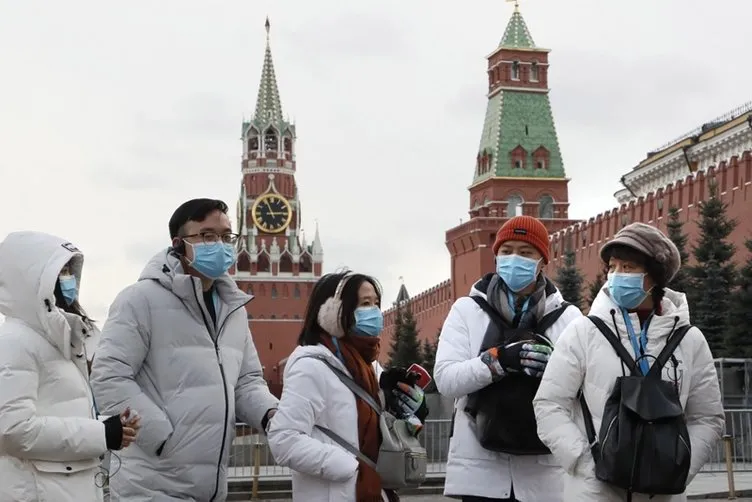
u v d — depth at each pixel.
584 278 44.41
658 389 4.71
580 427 5.05
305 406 5.16
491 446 5.56
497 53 66.94
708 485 16.00
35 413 4.67
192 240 5.62
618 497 4.84
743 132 42.38
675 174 50.47
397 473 5.21
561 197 65.50
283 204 112.31
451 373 5.61
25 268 4.75
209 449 5.50
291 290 109.62
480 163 67.62
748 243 27.30
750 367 21.00
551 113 66.88
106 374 5.41
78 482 4.80
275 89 118.62
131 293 5.57
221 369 5.62
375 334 5.35
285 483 16.81
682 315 5.02
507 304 5.89
